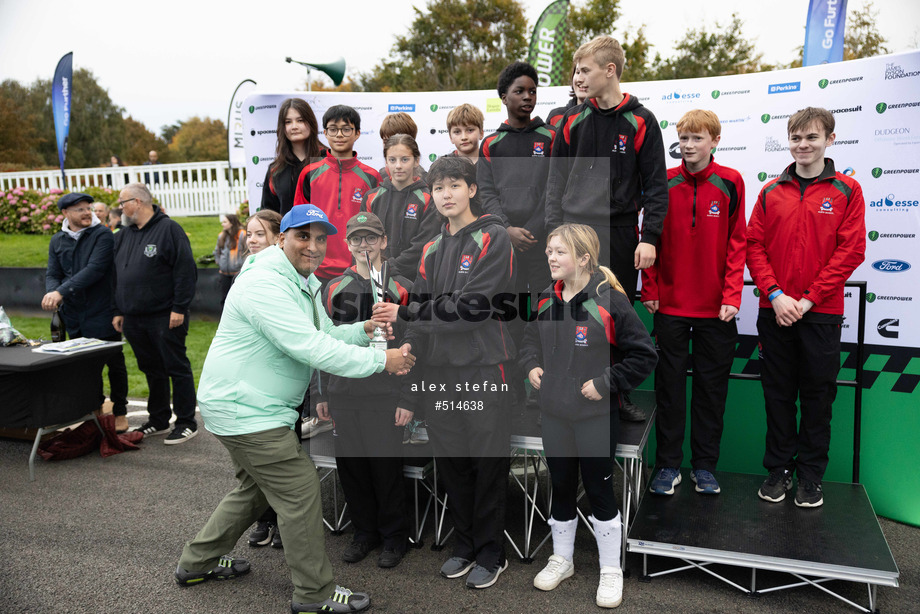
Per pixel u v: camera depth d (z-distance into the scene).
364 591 2.67
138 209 4.40
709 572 2.61
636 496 2.94
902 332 3.26
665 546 2.59
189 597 2.68
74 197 4.60
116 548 3.09
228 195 14.15
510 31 17.50
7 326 4.48
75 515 3.45
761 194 3.06
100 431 4.46
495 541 2.71
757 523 2.75
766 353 3.03
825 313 2.87
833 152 3.34
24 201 13.36
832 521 2.76
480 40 17.42
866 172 3.27
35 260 11.12
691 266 2.99
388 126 3.55
